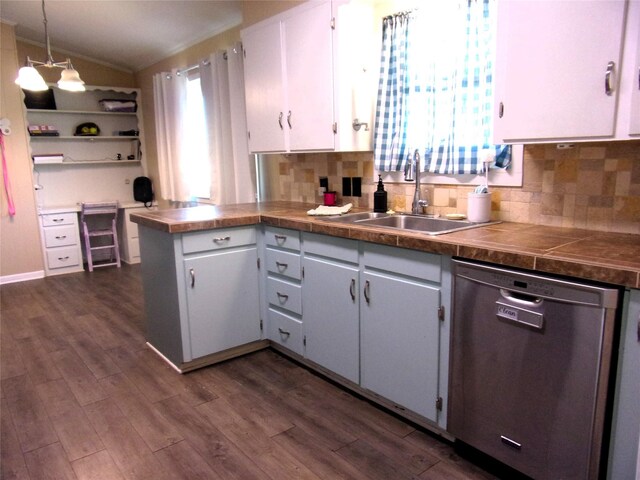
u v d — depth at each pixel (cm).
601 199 185
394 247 194
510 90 172
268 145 308
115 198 588
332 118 257
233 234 265
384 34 256
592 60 150
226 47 405
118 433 204
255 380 253
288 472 176
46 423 213
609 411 135
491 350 161
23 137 469
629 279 124
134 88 576
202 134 455
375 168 275
